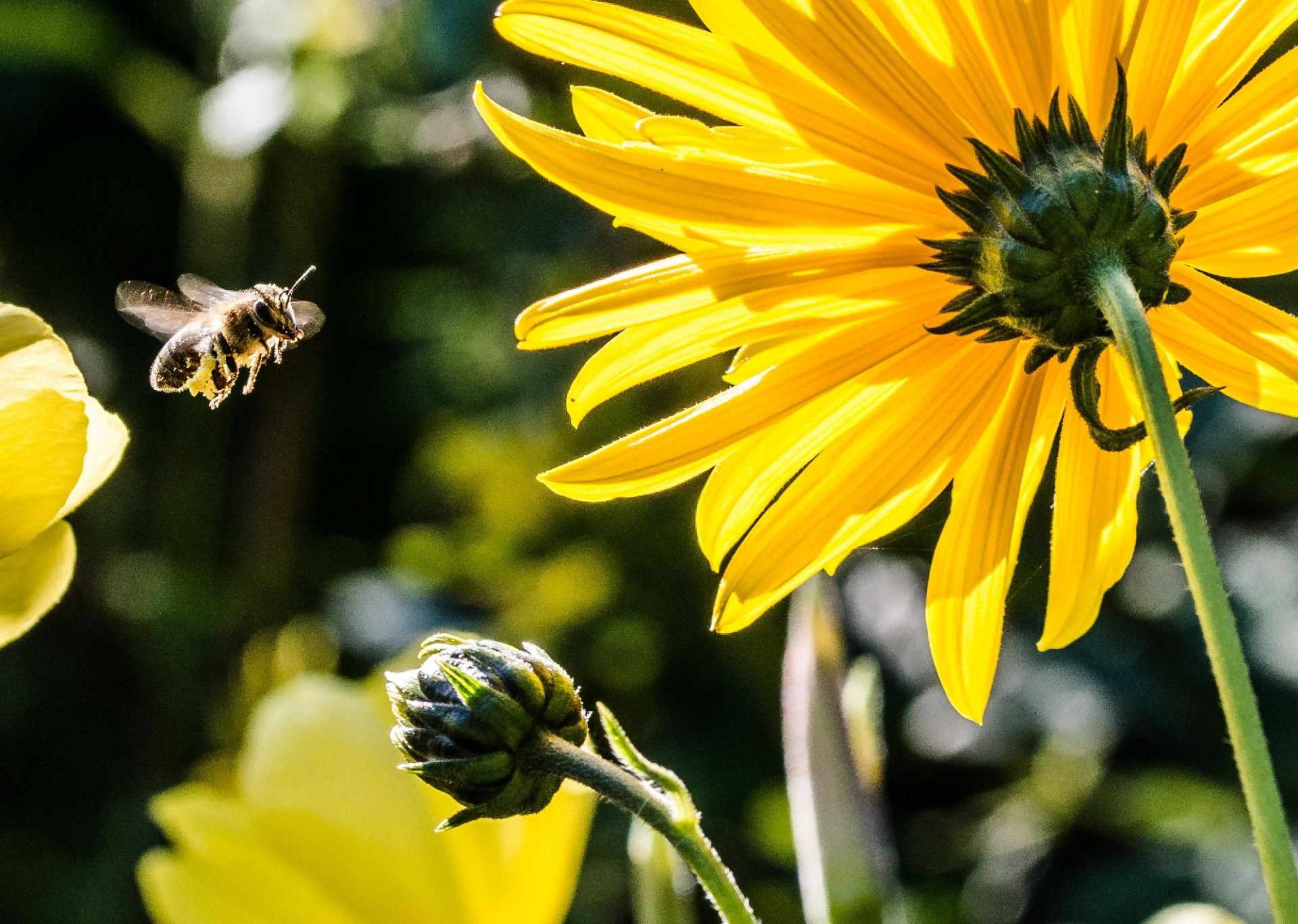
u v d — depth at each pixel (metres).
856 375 0.26
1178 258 0.26
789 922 0.53
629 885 0.58
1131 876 0.50
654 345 0.25
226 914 0.28
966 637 0.26
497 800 0.25
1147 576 0.54
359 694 0.29
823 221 0.25
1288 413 0.26
